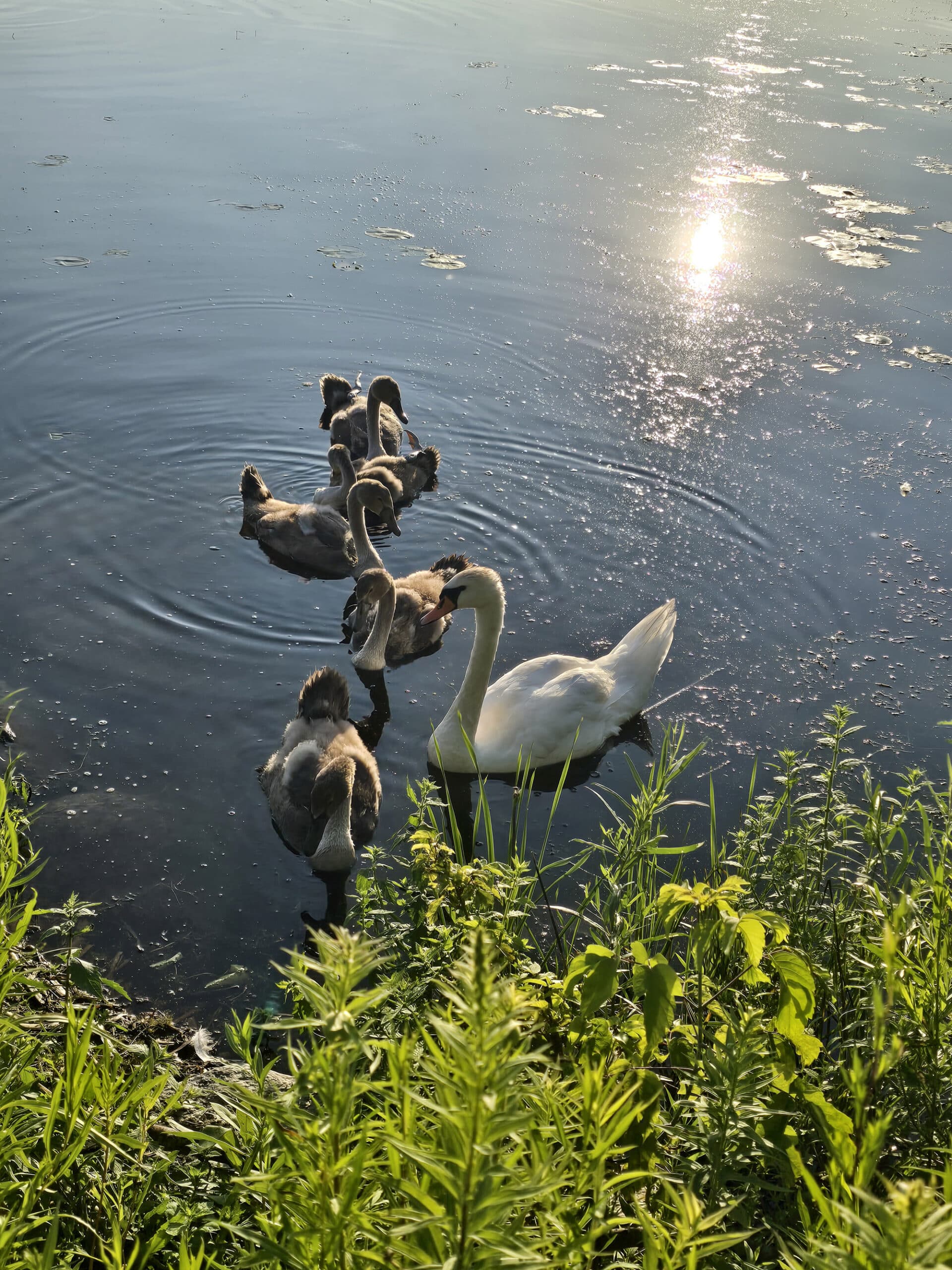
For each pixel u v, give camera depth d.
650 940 6.93
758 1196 4.41
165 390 16.22
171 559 13.02
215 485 14.55
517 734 10.52
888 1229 2.29
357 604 12.07
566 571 13.36
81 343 17.08
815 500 14.71
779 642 12.25
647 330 18.56
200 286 18.81
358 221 21.31
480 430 16.00
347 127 25.33
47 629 11.60
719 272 20.48
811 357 18.03
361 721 11.21
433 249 20.58
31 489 13.91
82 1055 4.58
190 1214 4.42
